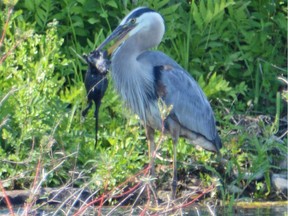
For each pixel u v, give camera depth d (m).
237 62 15.98
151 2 15.25
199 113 13.41
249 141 14.12
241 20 15.72
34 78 13.13
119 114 13.95
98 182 9.65
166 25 15.20
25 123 12.60
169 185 13.30
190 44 15.55
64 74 14.59
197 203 12.85
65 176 12.41
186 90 13.29
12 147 12.97
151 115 13.24
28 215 8.99
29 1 14.91
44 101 12.94
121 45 13.20
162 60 13.37
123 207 12.19
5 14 13.65
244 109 15.24
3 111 12.94
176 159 13.27
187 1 16.27
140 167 12.69
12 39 13.38
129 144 13.08
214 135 13.55
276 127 14.37
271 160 14.02
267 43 15.93
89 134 13.22
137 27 13.09
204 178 13.41
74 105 13.20
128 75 13.16
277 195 13.39
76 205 11.79
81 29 15.22
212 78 14.56
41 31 14.97
